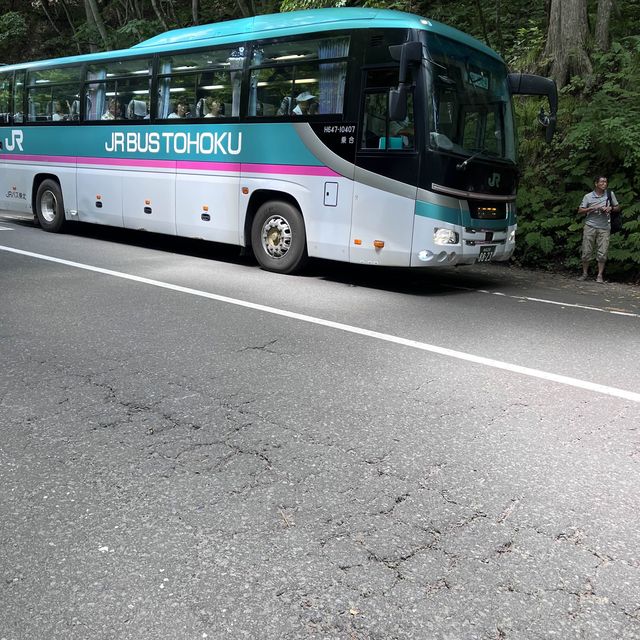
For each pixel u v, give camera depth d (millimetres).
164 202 11242
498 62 9523
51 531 2803
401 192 8445
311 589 2467
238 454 3586
